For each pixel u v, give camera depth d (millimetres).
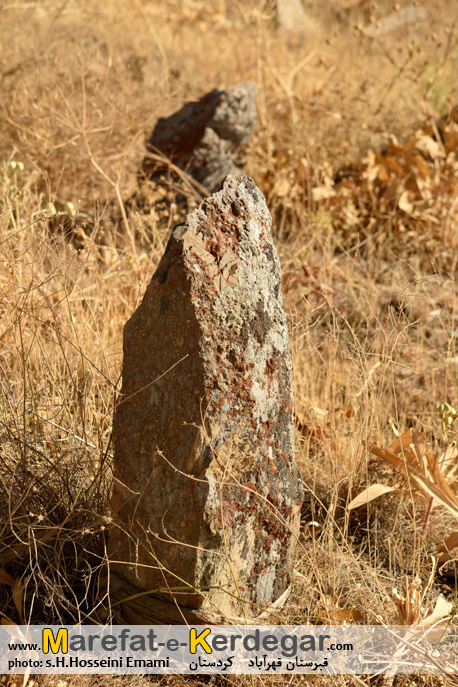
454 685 1937
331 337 3010
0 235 2691
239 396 1836
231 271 1809
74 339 2768
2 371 2451
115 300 3141
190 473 1801
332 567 2271
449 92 6129
